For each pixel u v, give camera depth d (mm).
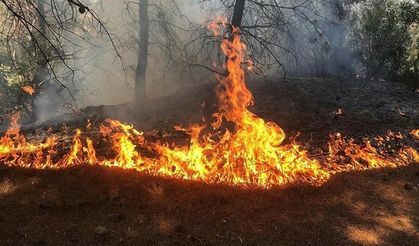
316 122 9680
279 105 10742
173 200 6133
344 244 5254
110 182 6527
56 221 5465
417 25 14062
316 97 11109
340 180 7062
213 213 5852
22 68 13141
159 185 6488
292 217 5863
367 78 13734
